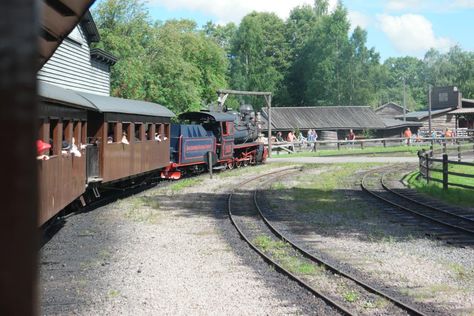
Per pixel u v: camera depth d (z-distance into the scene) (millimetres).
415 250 10742
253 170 31312
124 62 32906
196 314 6664
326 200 18672
